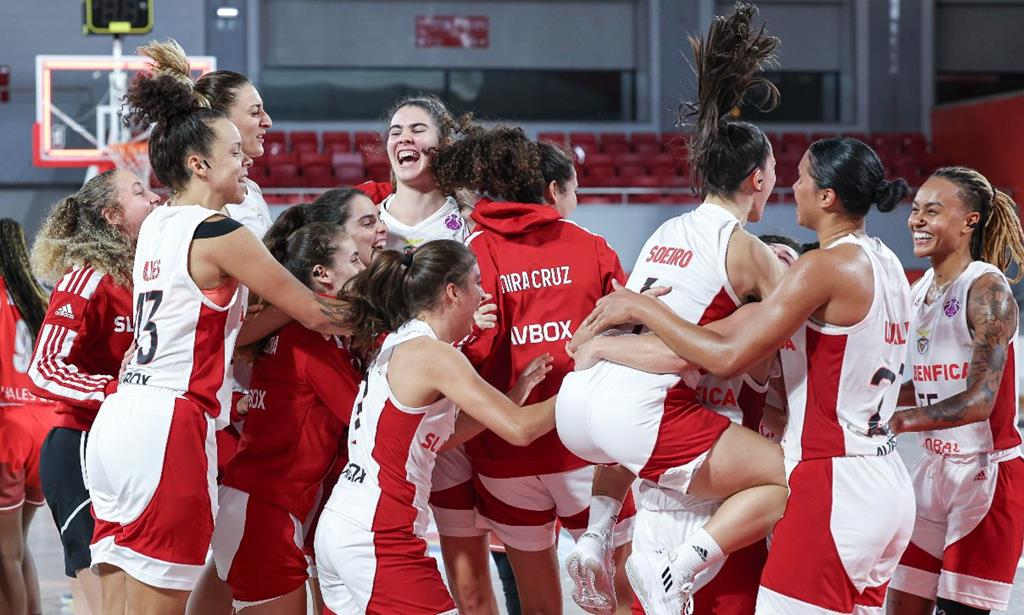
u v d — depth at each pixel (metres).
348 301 3.82
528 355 4.19
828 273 3.38
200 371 3.75
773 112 20.22
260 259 3.73
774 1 20.03
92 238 4.41
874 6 20.02
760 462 3.56
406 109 4.75
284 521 3.98
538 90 19.95
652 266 3.75
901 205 16.55
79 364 4.42
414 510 3.71
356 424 3.78
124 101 4.10
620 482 3.97
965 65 20.39
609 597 3.85
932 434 4.32
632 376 3.59
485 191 4.46
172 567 3.68
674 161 18.12
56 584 6.36
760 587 3.58
